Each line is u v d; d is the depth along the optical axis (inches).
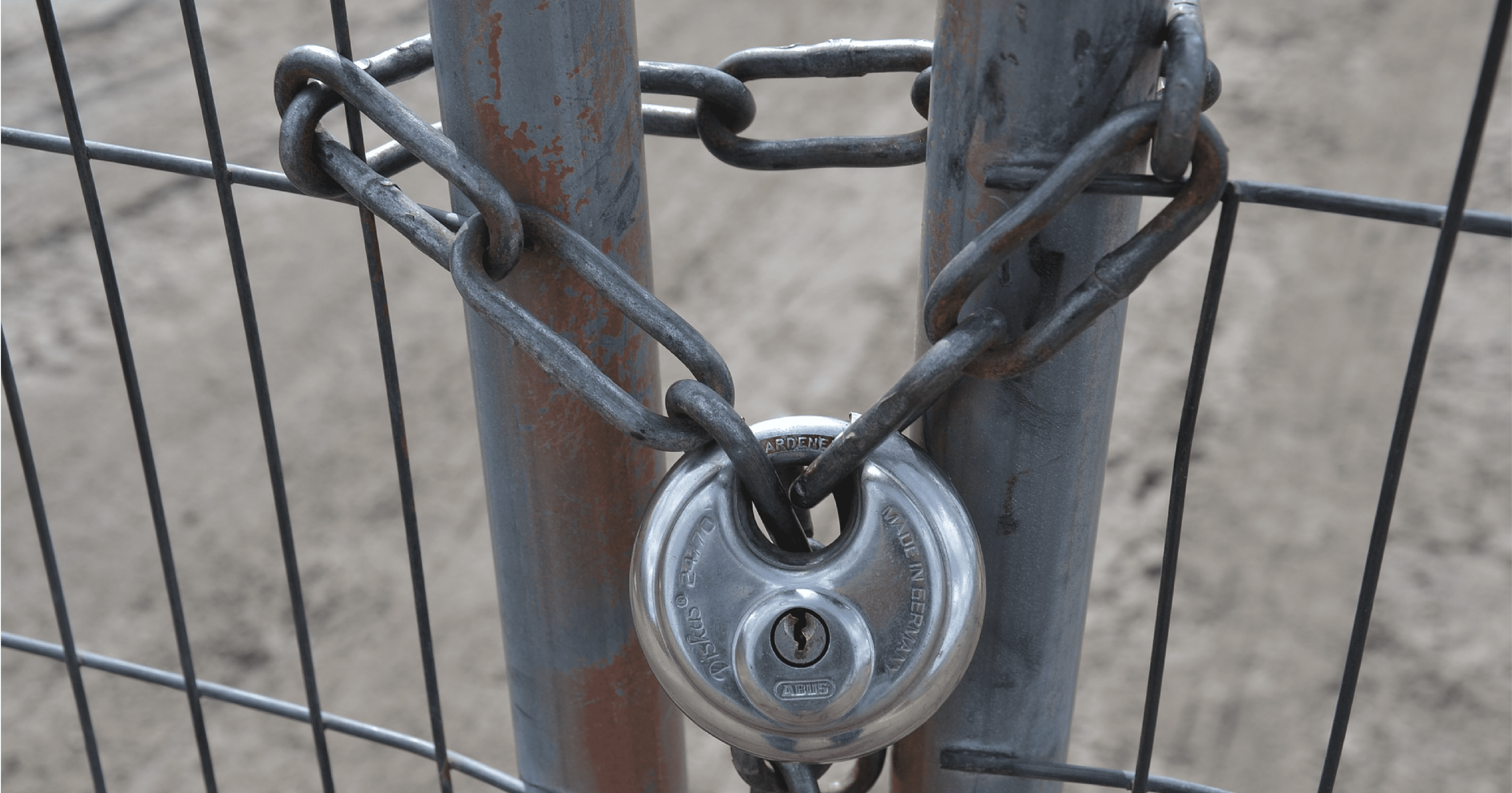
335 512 151.9
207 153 210.8
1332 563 139.9
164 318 181.6
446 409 166.2
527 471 34.6
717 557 28.6
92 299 184.4
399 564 145.6
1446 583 137.7
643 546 29.0
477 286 28.1
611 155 30.8
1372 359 167.9
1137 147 24.4
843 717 27.9
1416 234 189.5
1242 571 139.6
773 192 203.5
